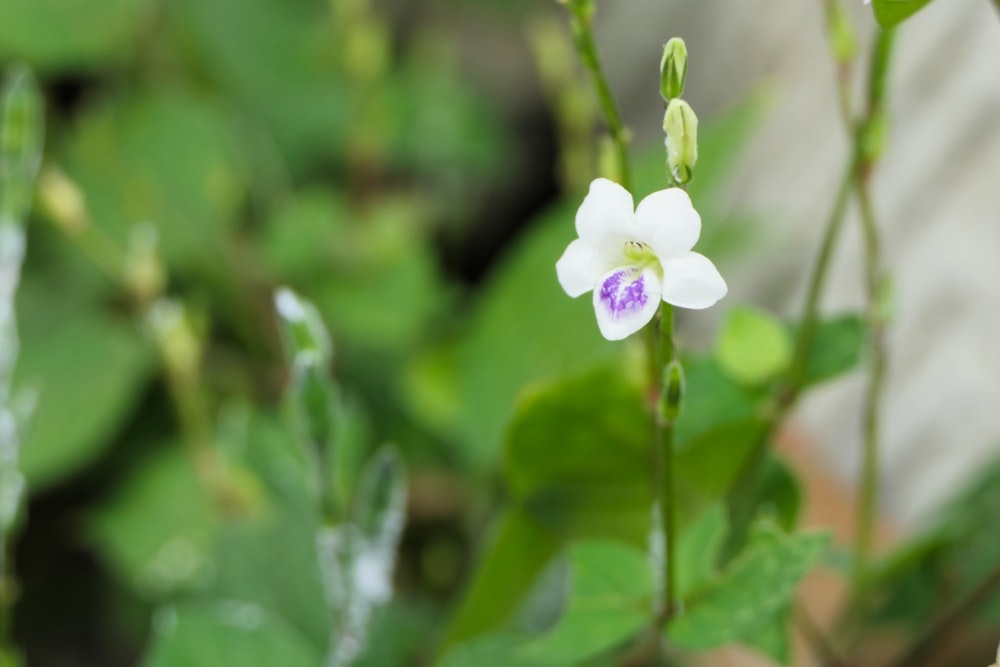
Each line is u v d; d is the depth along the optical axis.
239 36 0.84
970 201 0.56
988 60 0.56
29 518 0.69
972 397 0.54
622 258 0.35
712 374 0.40
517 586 0.44
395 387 0.70
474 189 0.91
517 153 0.95
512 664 0.40
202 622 0.41
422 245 0.79
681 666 0.46
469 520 0.65
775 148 0.71
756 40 0.75
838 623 0.43
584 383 0.40
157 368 0.69
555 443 0.41
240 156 0.77
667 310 0.35
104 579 0.69
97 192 0.72
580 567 0.38
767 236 0.66
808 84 0.69
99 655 0.68
